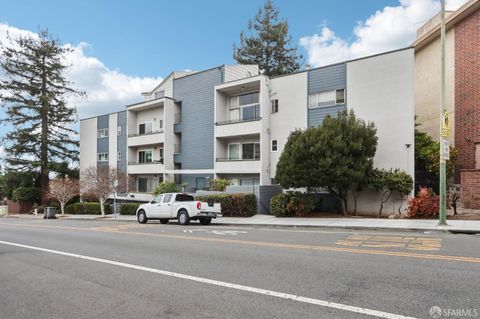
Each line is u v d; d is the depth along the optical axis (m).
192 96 31.22
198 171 29.55
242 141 27.69
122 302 5.41
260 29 41.25
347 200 20.69
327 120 18.98
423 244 9.60
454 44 22.41
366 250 8.86
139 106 34.66
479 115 20.22
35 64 42.41
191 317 4.68
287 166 18.94
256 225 17.25
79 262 8.59
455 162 20.69
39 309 5.23
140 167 34.22
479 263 7.15
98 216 30.25
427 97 25.25
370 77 21.09
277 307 4.94
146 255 9.19
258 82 25.95
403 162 19.64
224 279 6.50
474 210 16.27
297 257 8.23
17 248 11.16
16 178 42.19
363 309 4.75
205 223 18.97
